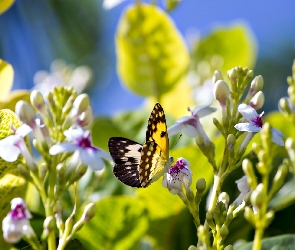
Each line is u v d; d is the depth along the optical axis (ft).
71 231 2.36
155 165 2.35
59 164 2.29
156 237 2.70
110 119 2.94
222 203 2.31
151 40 3.17
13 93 2.64
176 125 2.43
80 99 2.30
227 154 2.36
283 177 2.17
